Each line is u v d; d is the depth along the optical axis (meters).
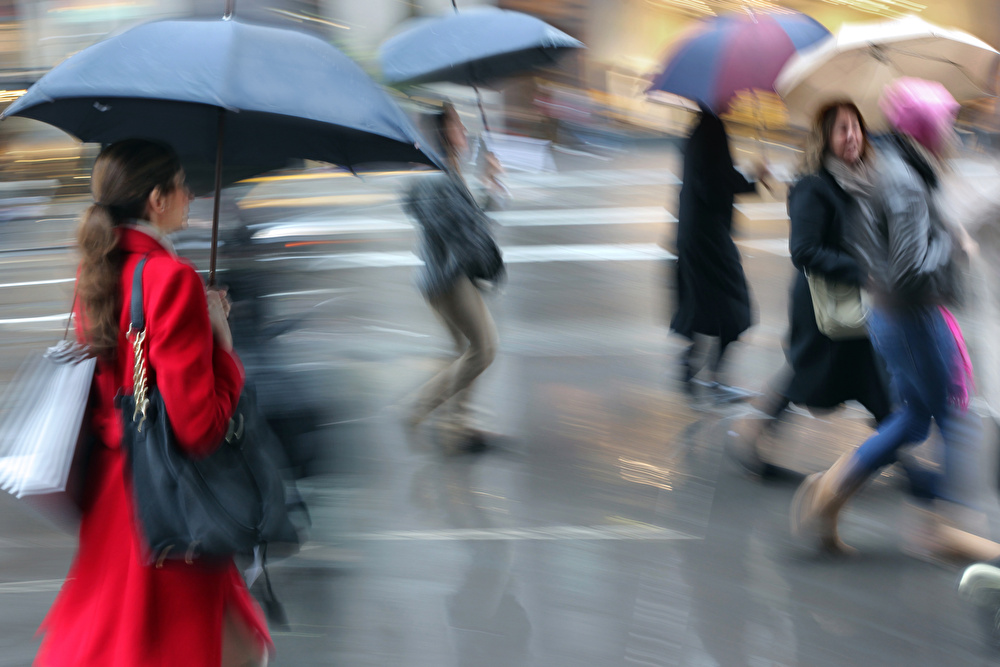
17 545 4.02
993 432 4.76
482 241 4.59
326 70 2.34
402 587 3.61
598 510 4.28
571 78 19.55
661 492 4.46
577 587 3.63
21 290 8.85
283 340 4.91
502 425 5.32
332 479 4.52
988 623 3.36
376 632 3.31
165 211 2.25
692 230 5.27
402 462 4.78
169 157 2.27
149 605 2.17
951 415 3.59
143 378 2.10
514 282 9.03
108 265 2.16
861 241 3.40
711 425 5.29
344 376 6.06
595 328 7.41
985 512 4.15
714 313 5.37
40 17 12.19
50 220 12.12
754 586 3.63
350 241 10.81
